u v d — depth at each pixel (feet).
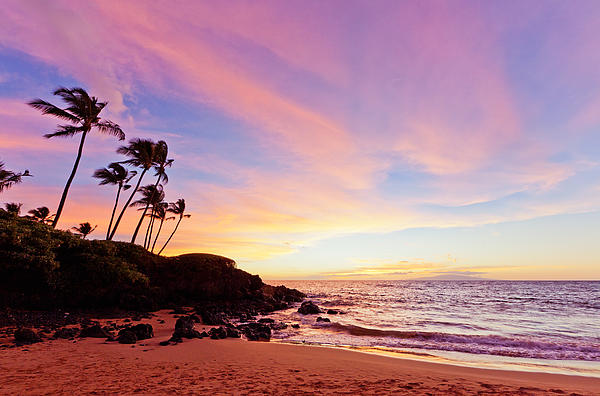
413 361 36.88
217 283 110.63
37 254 65.72
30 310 62.95
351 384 25.16
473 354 44.42
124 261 89.35
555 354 44.68
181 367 29.17
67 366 27.89
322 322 76.33
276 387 23.57
